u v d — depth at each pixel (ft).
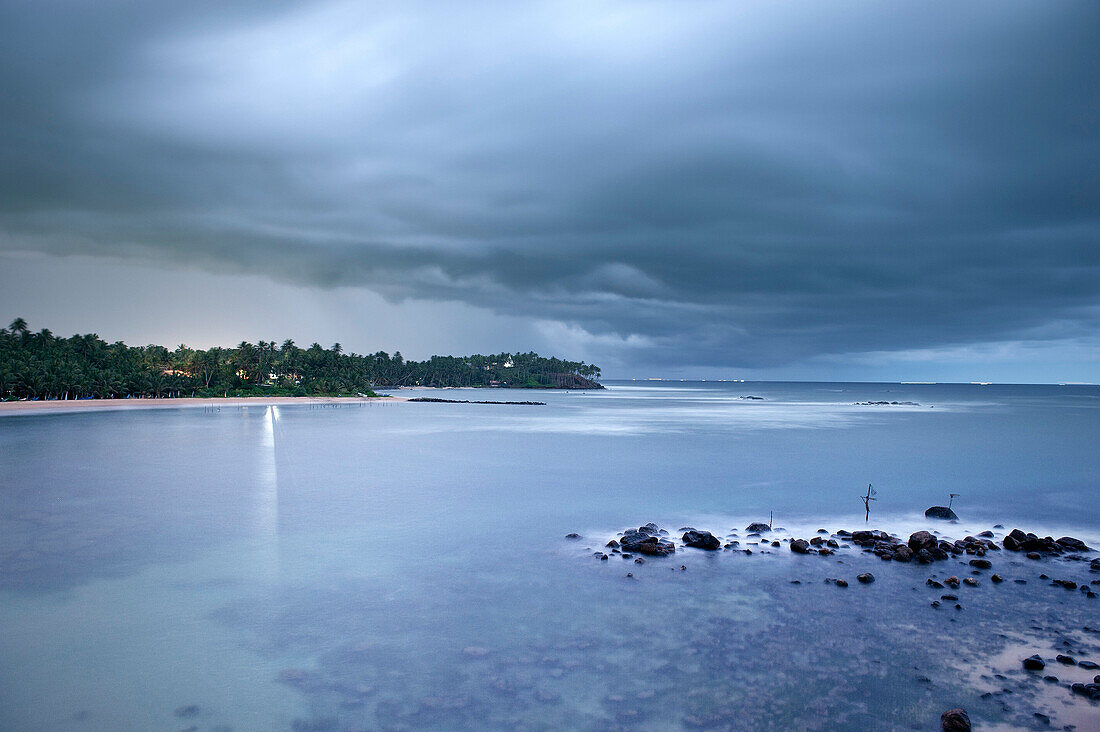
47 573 66.69
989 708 39.52
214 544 78.89
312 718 38.68
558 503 107.45
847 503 108.27
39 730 37.19
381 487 123.75
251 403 590.14
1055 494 117.91
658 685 42.70
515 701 40.65
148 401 536.42
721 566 69.26
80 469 146.20
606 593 60.64
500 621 53.72
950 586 62.49
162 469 147.33
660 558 72.54
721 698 41.01
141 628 52.21
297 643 49.34
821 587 62.18
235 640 49.88
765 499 111.45
